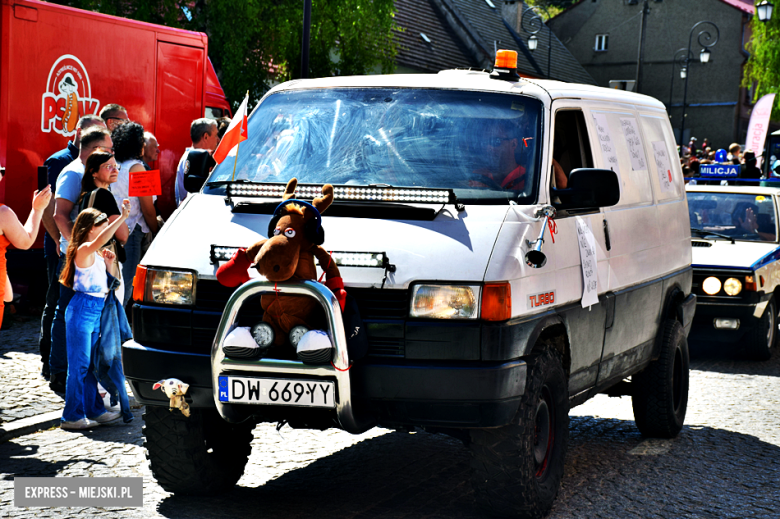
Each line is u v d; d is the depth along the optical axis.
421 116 5.30
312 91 5.68
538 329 4.64
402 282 4.34
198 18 17.41
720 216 11.61
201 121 8.63
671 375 6.79
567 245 5.13
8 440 6.19
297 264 4.16
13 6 9.92
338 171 5.08
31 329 9.97
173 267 4.63
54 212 7.60
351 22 19.34
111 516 4.75
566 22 61.69
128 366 4.68
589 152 5.79
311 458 5.99
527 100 5.34
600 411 7.83
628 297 6.07
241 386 4.18
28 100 10.19
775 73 38.75
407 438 6.57
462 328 4.31
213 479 5.08
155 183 6.20
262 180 5.17
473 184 4.92
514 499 4.63
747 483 5.77
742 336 10.59
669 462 6.23
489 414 4.32
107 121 8.75
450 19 39.75
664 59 59.12
